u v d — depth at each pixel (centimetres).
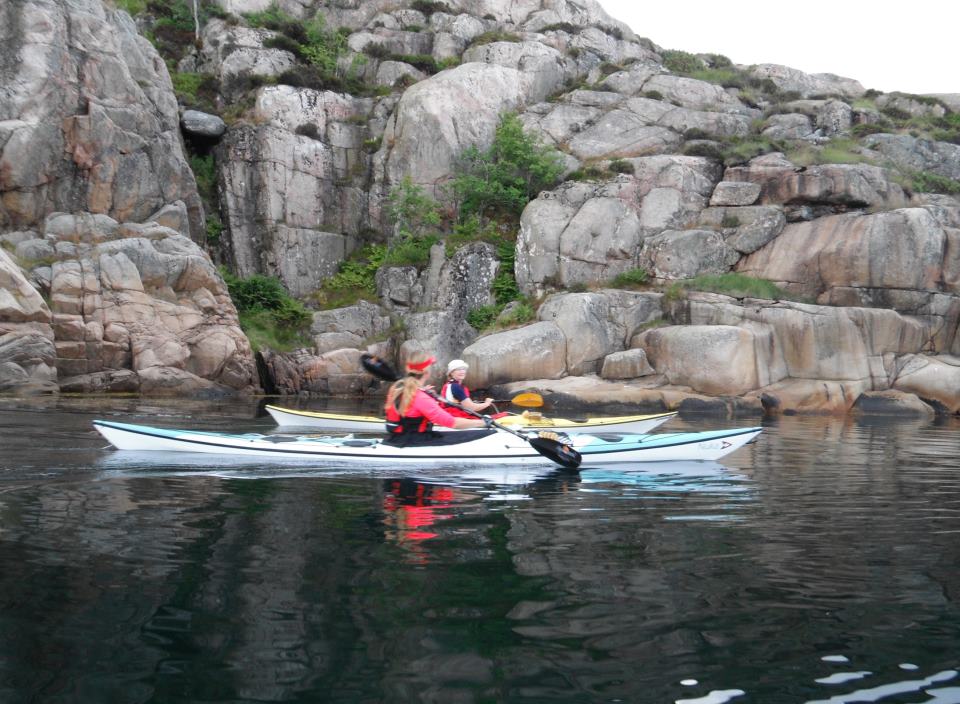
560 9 2867
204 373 1702
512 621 268
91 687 212
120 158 1798
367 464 648
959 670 233
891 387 1681
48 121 1700
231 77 2317
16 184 1658
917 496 546
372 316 2052
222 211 2159
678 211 2022
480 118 2314
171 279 1736
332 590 297
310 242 2192
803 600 297
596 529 415
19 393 1395
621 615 277
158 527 395
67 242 1670
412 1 2738
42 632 249
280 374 1819
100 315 1606
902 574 336
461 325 1977
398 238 2209
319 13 2573
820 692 217
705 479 612
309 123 2267
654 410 1584
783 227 1941
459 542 378
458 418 682
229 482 541
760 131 2412
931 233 1781
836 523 445
